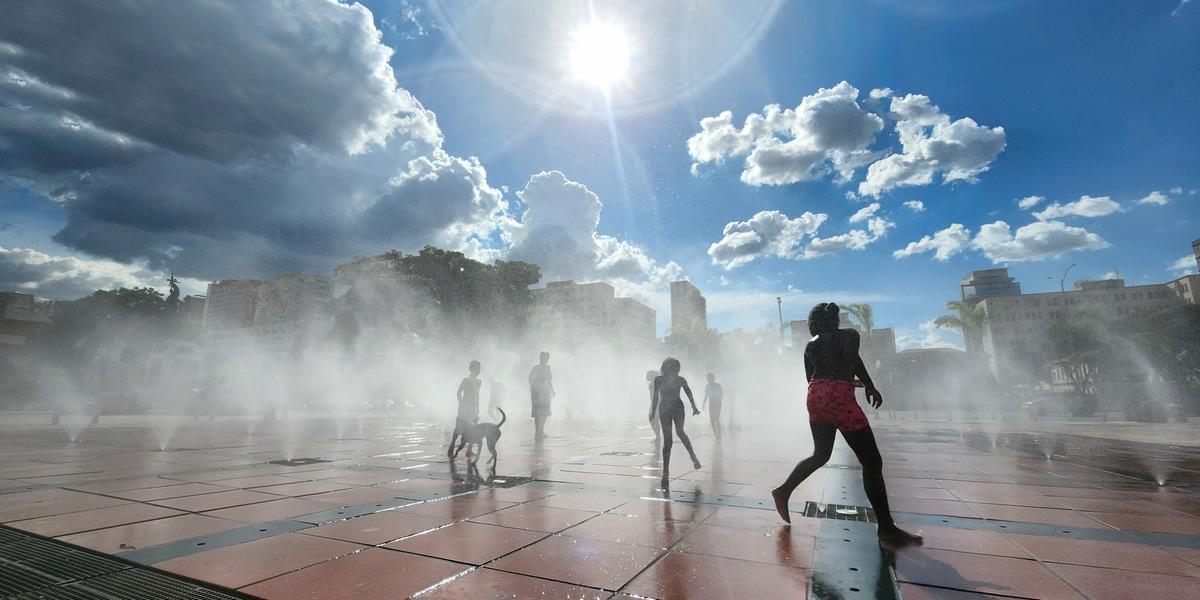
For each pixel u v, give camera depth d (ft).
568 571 10.44
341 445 36.96
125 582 9.88
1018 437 49.19
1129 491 19.44
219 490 18.88
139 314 174.40
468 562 10.97
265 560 11.07
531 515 15.16
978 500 17.67
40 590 9.49
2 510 15.49
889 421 87.71
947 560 11.17
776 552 11.71
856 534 13.23
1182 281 351.87
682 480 21.58
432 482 20.88
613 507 16.30
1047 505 16.85
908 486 20.43
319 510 15.69
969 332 147.23
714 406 38.37
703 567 10.70
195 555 11.37
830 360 13.85
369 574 10.25
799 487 20.11
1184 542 12.57
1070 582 9.86
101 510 15.53
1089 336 171.94
